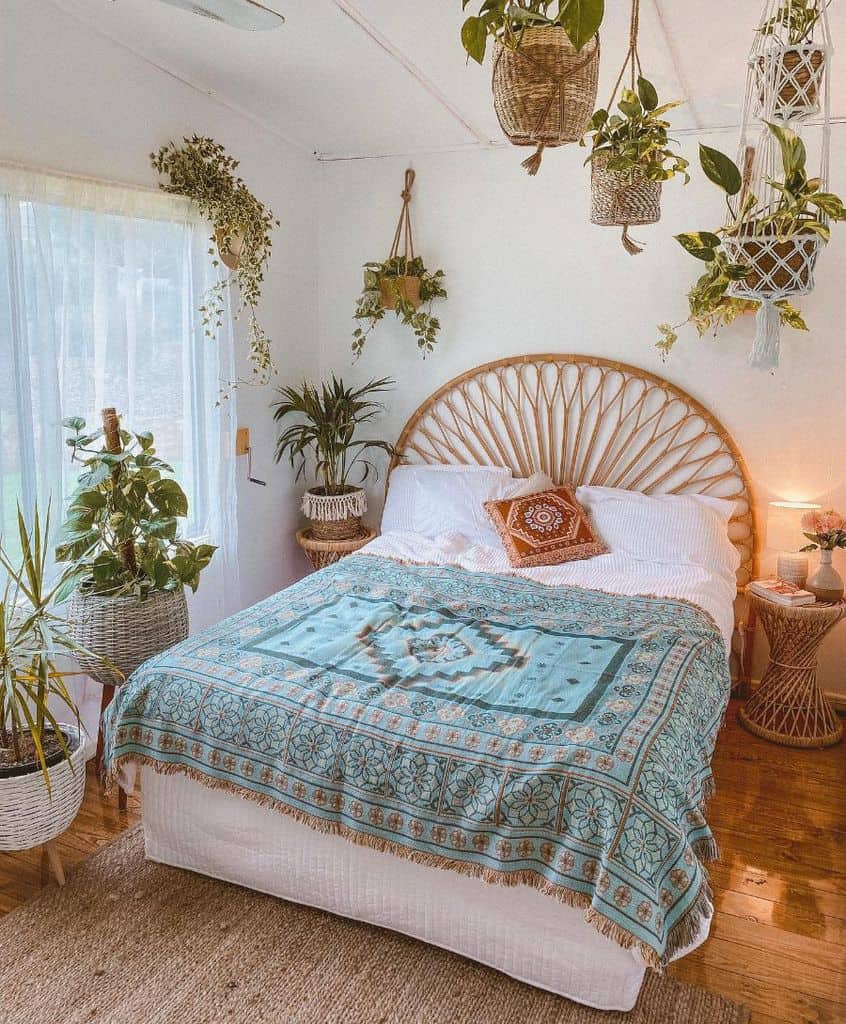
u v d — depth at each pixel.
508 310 4.20
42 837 2.40
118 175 3.07
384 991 2.10
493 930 2.12
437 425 4.44
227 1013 2.04
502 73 1.61
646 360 3.98
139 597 2.83
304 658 2.58
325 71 3.13
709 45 2.71
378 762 2.15
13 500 2.74
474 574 3.52
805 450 3.76
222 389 3.75
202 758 2.37
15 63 2.63
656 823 1.92
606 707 2.26
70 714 3.09
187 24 2.79
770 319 1.83
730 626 3.23
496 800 2.02
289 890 2.39
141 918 2.35
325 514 4.27
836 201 1.71
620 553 3.71
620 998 2.01
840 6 2.39
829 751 3.42
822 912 2.43
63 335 2.89
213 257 3.57
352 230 4.43
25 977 2.14
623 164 2.39
